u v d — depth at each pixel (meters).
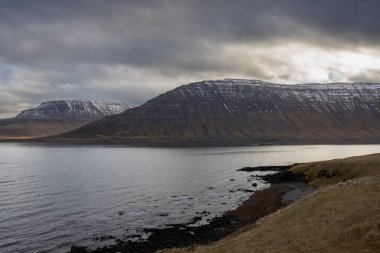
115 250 48.28
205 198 82.25
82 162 173.12
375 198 32.22
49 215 67.25
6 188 96.62
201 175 122.81
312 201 38.22
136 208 72.81
